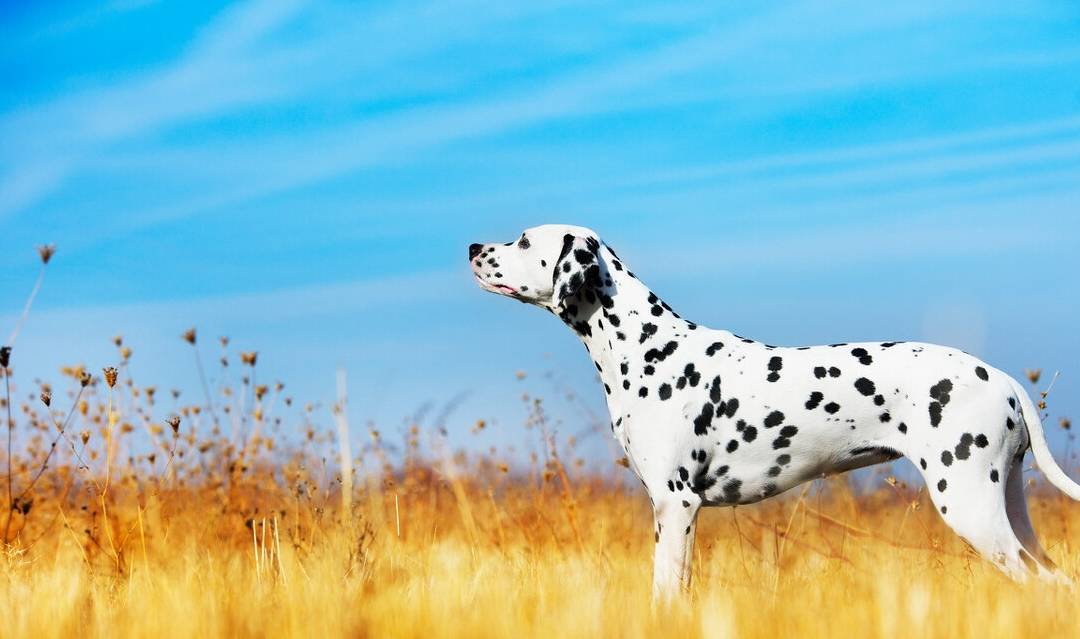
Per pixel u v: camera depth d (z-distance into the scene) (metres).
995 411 5.42
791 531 7.00
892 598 4.52
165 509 7.24
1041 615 4.37
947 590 5.02
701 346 6.00
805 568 6.29
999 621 4.29
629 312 6.12
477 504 8.73
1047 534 7.57
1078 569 5.78
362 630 4.52
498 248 6.47
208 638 4.46
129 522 7.02
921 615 4.36
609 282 6.18
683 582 5.63
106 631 4.62
